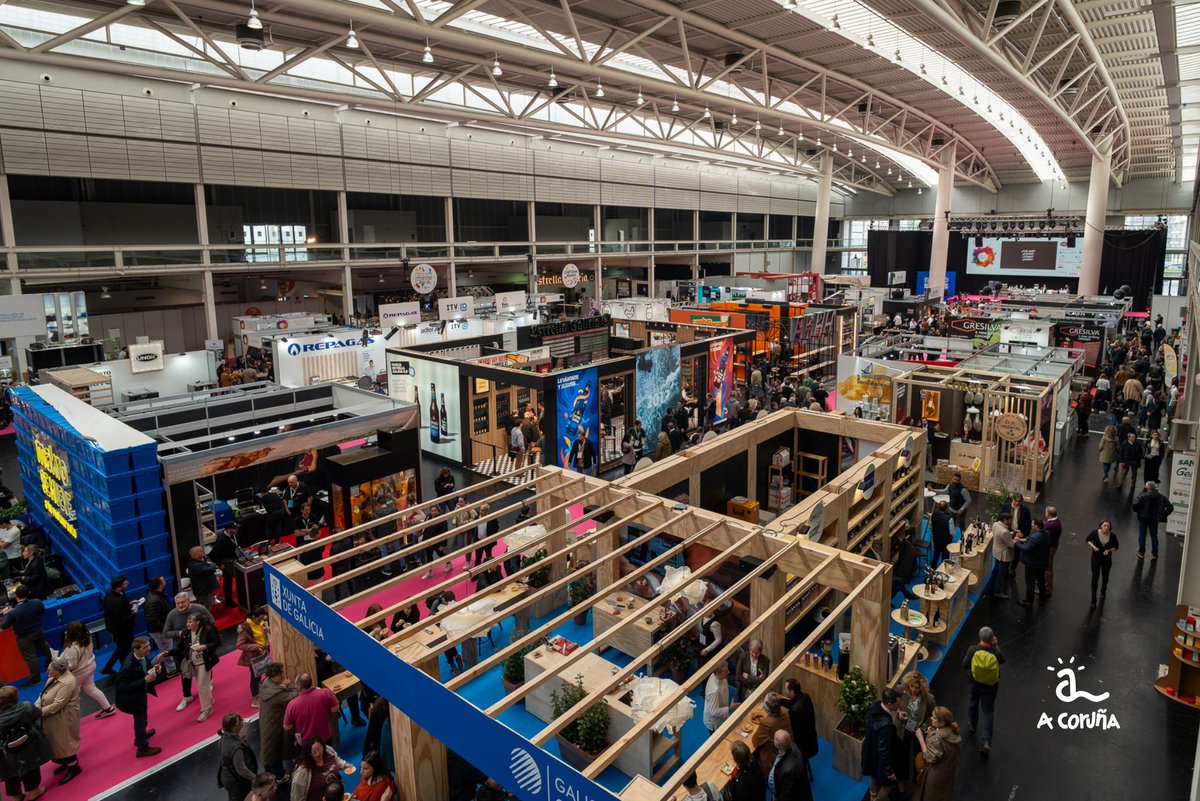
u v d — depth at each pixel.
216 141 27.34
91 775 7.61
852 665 7.96
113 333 26.77
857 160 49.91
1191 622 8.51
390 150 32.94
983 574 11.48
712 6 18.62
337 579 8.02
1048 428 16.31
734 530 8.91
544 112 35.81
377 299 39.31
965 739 8.04
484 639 10.01
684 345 19.52
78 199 27.75
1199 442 5.36
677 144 35.47
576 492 10.52
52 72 23.36
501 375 16.61
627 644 9.37
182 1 16.94
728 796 6.26
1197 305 13.30
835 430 13.61
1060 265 48.31
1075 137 37.16
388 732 8.31
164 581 9.79
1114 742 7.98
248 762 6.63
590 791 4.52
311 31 21.08
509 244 38.25
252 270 29.39
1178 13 18.50
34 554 10.39
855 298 36.25
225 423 15.03
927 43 21.06
